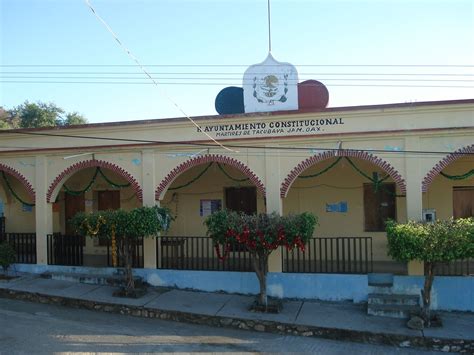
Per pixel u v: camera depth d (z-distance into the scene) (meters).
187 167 13.55
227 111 14.06
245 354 9.15
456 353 9.66
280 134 12.91
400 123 12.20
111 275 14.02
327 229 15.19
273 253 12.72
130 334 10.16
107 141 14.13
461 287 11.59
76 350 8.91
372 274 12.25
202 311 11.49
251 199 16.06
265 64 13.47
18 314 11.53
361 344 10.08
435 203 14.45
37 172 14.82
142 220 12.30
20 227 18.11
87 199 17.31
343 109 12.44
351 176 15.08
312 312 11.48
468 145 11.80
